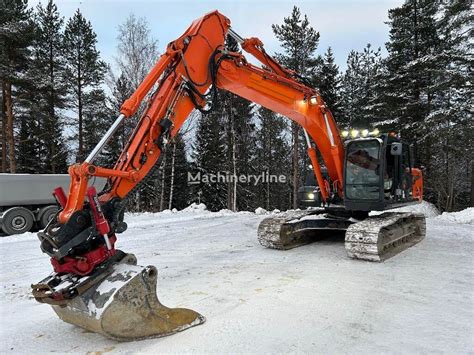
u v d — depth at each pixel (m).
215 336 3.59
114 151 23.09
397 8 23.03
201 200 31.81
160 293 4.98
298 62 23.42
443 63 21.20
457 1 19.52
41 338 3.68
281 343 3.47
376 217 7.62
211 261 6.90
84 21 24.16
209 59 5.49
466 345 3.46
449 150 22.22
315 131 7.48
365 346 3.43
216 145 30.77
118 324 3.30
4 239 9.86
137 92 4.41
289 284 5.29
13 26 18.91
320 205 9.77
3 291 5.39
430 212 16.44
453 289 5.09
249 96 6.48
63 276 3.46
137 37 21.34
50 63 23.89
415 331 3.76
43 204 11.91
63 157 26.16
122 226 4.05
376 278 5.60
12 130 20.23
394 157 7.78
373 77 24.72
